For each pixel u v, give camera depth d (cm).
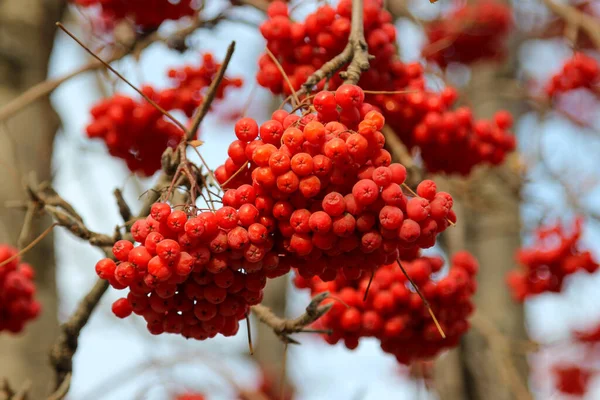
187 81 97
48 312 123
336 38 86
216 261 75
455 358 149
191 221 74
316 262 77
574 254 118
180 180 81
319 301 86
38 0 139
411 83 91
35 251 124
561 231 119
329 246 75
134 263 75
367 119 75
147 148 98
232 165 77
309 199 76
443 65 144
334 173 75
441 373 149
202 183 81
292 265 77
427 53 126
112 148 98
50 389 92
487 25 138
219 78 82
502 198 168
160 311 77
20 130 127
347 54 82
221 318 77
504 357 129
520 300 124
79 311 91
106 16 111
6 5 136
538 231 121
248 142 77
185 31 108
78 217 90
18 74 132
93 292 90
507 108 184
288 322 87
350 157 75
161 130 97
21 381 114
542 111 163
